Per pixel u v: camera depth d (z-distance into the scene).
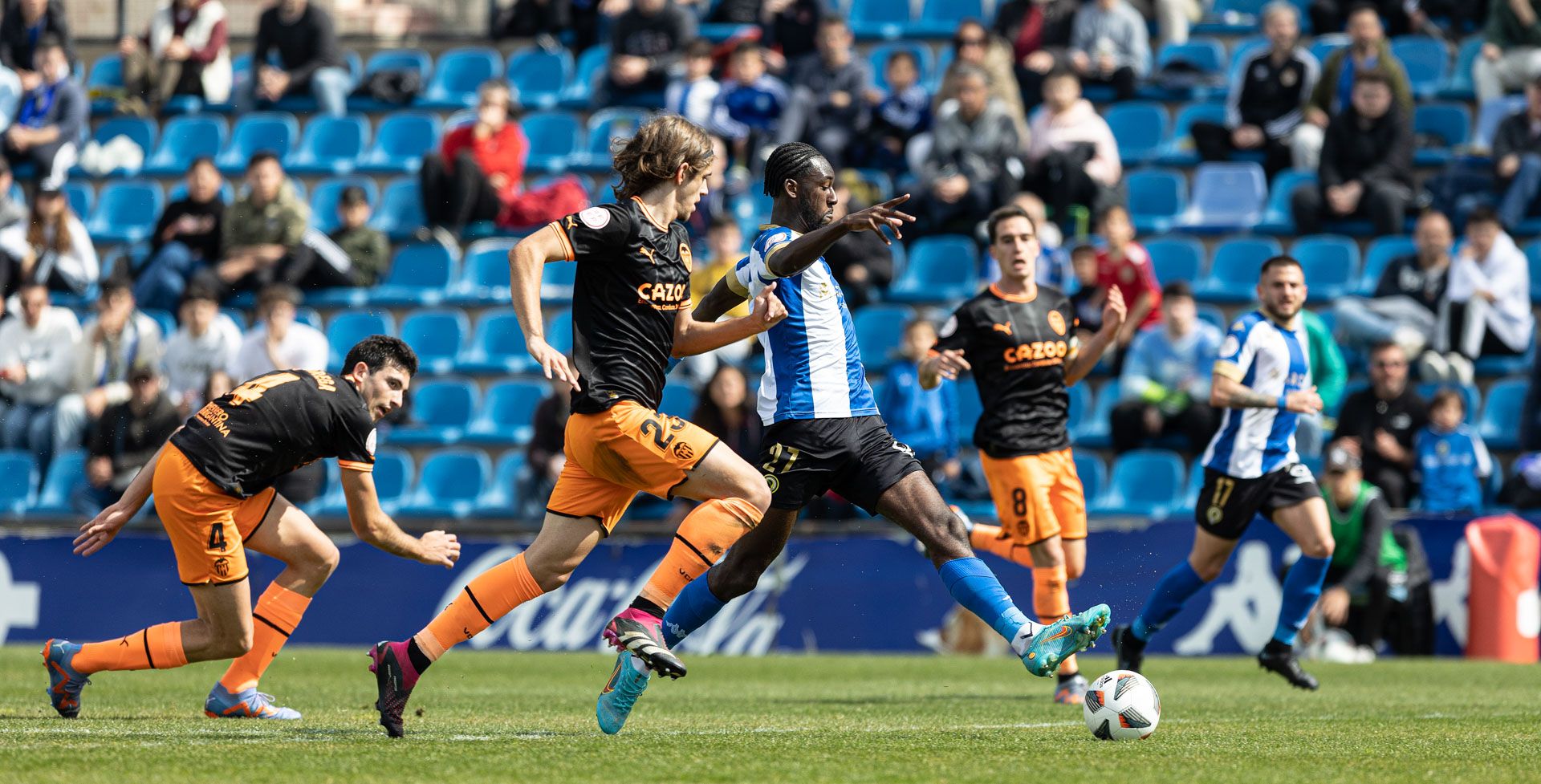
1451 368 46.72
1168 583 28.50
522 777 14.45
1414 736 19.39
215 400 19.73
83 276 57.47
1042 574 26.38
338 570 44.12
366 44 71.25
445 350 56.00
